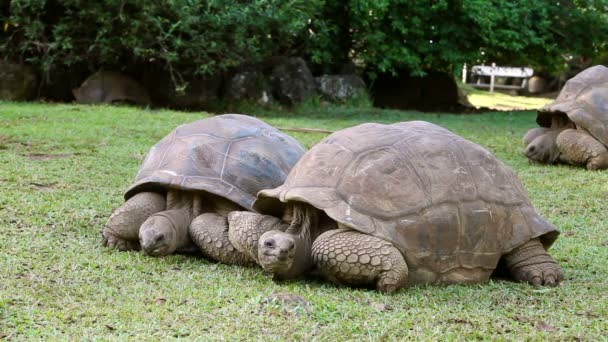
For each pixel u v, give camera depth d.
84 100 12.69
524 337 3.32
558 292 3.97
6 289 3.70
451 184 3.94
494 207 4.03
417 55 15.37
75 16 12.45
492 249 4.01
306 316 3.47
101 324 3.31
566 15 15.74
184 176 4.40
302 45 15.13
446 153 4.04
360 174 3.87
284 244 3.72
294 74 14.50
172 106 13.66
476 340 3.28
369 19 14.87
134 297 3.69
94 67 13.16
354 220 3.74
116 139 8.84
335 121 12.08
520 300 3.84
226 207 4.41
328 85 15.05
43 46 12.45
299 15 13.15
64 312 3.43
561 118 8.42
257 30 13.06
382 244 3.71
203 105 13.80
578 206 6.34
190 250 4.46
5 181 6.34
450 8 15.07
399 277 3.72
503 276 4.30
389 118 13.07
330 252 3.74
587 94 8.18
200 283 3.94
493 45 15.30
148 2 12.09
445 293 3.82
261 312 3.51
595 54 16.69
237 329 3.30
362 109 14.46
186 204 4.47
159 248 4.30
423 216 3.83
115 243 4.54
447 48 15.23
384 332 3.31
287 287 3.86
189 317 3.43
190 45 12.40
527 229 4.12
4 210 5.36
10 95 12.54
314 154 4.05
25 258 4.24
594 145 7.90
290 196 3.85
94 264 4.17
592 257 4.79
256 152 4.55
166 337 3.18
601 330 3.43
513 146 9.57
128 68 13.44
